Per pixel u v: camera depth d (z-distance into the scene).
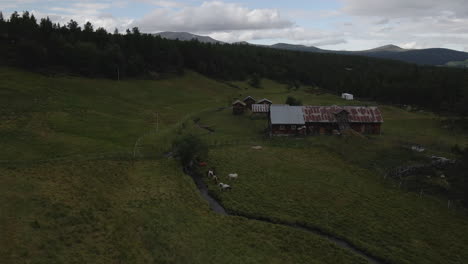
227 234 39.81
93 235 36.22
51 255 31.59
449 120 109.31
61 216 38.66
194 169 61.94
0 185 43.38
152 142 73.88
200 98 145.00
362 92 181.62
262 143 80.00
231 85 184.50
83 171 53.56
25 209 38.56
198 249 36.06
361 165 65.94
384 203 49.78
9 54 122.12
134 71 148.75
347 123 91.00
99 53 138.00
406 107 147.38
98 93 115.94
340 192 53.03
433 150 76.62
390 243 39.94
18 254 30.78
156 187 51.41
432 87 148.50
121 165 59.03
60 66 130.00
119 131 80.81
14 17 142.12
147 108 112.75
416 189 54.72
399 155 71.44
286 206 47.81
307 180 57.47
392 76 198.00
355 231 42.16
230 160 66.56
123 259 33.03
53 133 72.31
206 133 89.44
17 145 62.25
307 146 77.38
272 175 59.12
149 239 36.78
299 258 36.16
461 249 39.28
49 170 51.69
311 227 42.84
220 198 50.03
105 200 44.75
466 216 46.72
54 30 150.12
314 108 93.81
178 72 175.12
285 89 194.62
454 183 53.50
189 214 43.91
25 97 92.75
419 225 43.97
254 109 113.00
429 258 37.38
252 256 35.81
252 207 47.12
